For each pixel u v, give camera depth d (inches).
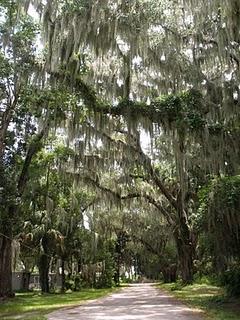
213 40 732.7
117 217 1561.3
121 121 930.7
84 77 834.8
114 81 840.9
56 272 1631.4
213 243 649.6
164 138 914.1
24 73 760.3
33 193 1162.0
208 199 641.0
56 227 1416.1
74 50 698.8
